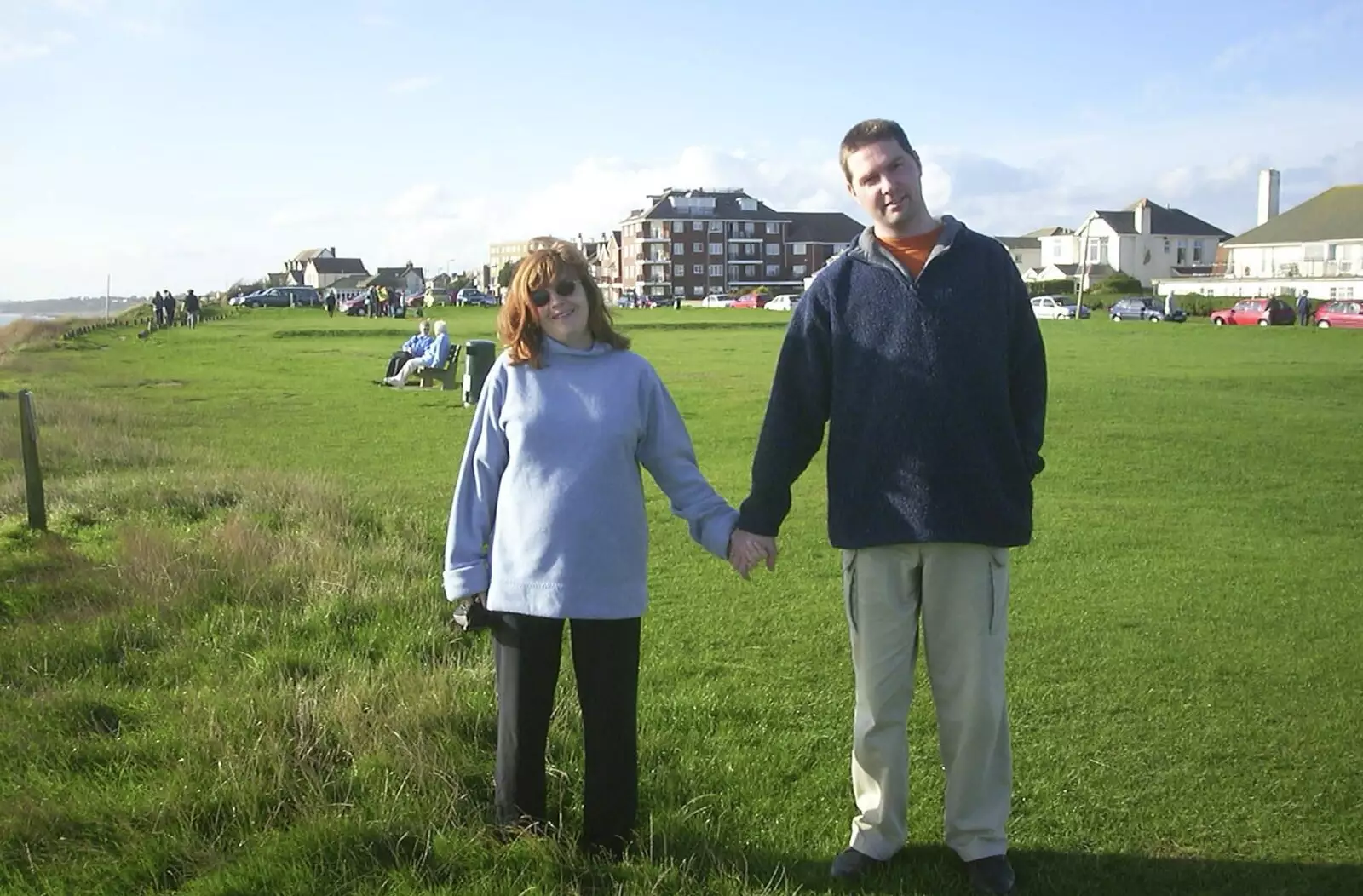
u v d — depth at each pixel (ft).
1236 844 13.01
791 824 13.30
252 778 13.21
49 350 107.96
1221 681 18.60
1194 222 380.99
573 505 11.76
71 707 15.74
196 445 46.91
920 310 11.56
